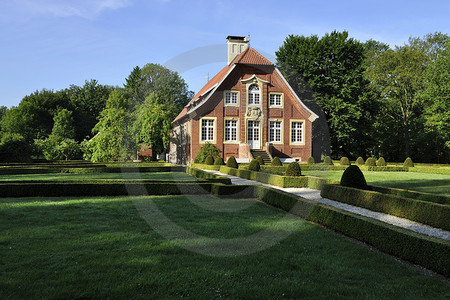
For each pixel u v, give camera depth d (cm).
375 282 475
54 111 6034
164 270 494
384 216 936
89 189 1255
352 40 3669
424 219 851
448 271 491
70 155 4091
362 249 621
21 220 805
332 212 778
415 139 4406
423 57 3966
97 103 6700
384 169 2984
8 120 5347
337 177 1961
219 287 441
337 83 3500
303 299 414
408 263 557
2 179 1827
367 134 3988
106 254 558
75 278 455
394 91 4256
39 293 409
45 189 1234
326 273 504
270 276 486
